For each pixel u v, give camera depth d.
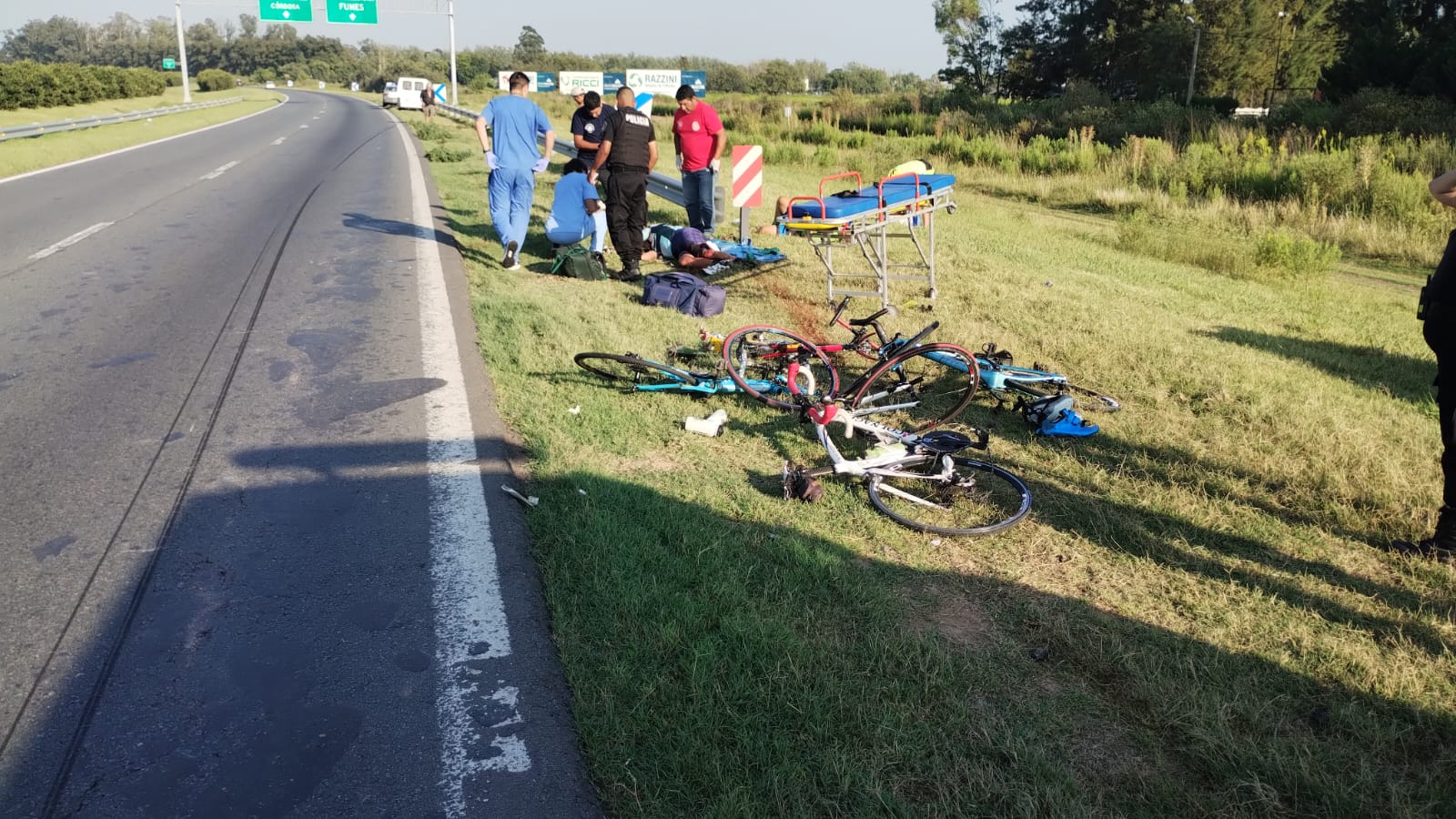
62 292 7.65
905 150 23.84
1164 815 2.49
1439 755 2.75
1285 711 2.93
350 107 53.31
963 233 12.58
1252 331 7.80
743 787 2.43
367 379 5.62
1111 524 4.17
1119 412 5.67
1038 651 3.18
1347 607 3.54
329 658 2.96
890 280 9.25
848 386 5.91
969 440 4.73
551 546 3.65
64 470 4.24
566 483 4.21
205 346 6.24
